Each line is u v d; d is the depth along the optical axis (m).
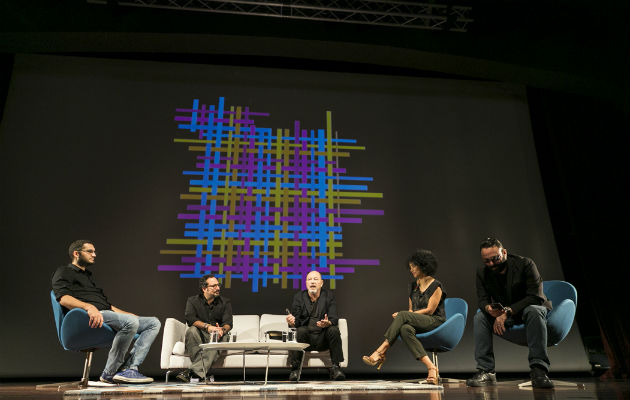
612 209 4.70
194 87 4.97
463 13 4.71
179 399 1.95
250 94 5.02
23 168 4.39
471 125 5.13
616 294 4.45
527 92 5.30
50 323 3.97
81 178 4.44
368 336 4.25
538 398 1.94
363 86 5.20
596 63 4.77
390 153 4.92
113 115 4.73
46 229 4.23
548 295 3.24
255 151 4.76
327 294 3.77
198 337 3.43
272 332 2.95
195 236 4.38
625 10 4.63
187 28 4.56
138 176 4.53
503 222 4.77
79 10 4.45
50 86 4.74
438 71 5.04
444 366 4.21
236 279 4.29
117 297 4.12
